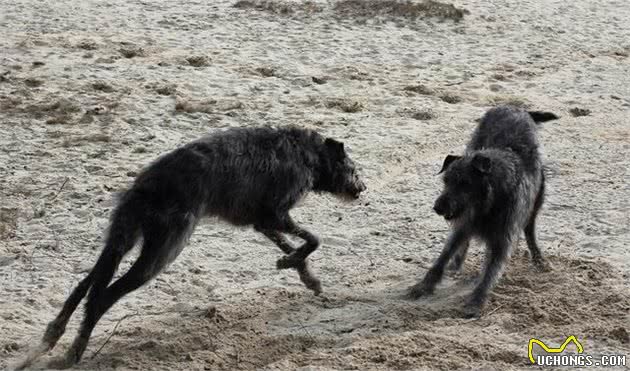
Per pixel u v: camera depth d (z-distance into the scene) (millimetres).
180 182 12273
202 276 15023
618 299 13852
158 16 33688
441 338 12484
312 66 28672
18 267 15117
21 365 11469
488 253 14086
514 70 29797
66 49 28578
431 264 15719
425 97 26312
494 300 14023
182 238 12180
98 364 11703
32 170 19703
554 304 13742
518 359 12000
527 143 14914
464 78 28531
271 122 23328
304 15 34594
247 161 13180
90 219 17250
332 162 14445
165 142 21688
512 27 34719
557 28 35156
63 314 11555
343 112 24672
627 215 18000
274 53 29844
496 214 13953
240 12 34781
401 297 14289
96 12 33656
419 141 22516
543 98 26984
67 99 24141
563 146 22750
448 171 13953
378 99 25781
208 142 12953
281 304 13898
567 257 15656
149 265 11875
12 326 12906
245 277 15125
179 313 13508
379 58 30141
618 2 40156
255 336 12664
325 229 17281
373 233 17094
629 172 20797
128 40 30109
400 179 20141
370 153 21484
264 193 13508
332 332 12930
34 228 16781
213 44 30453
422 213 18109
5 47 28406
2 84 25078
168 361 11859
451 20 34688
